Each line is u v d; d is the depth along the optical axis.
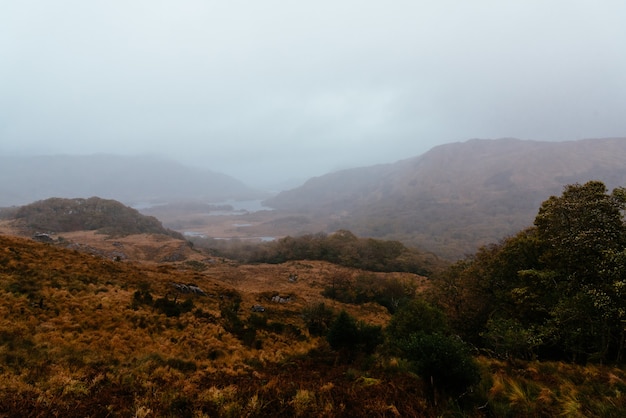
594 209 17.03
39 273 24.39
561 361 15.64
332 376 12.78
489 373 12.32
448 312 27.86
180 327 22.78
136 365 13.95
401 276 99.12
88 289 24.69
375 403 9.61
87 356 14.16
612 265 14.52
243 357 19.47
